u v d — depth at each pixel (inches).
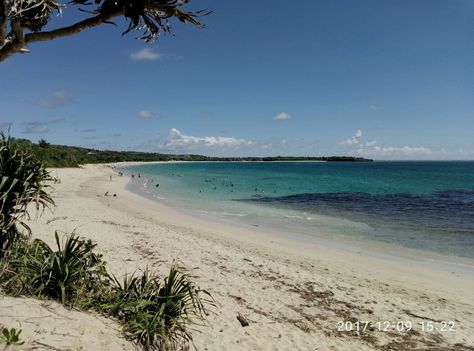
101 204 976.3
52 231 507.8
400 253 603.2
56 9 133.7
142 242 527.2
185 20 134.2
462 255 592.7
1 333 143.6
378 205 1220.5
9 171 216.7
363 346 273.7
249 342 251.1
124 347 178.5
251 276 415.8
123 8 129.6
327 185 2091.5
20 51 127.8
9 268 202.8
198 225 781.9
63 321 175.6
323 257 552.7
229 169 4685.0
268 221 882.1
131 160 6368.1
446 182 2439.7
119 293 228.8
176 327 222.7
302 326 295.7
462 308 374.0
